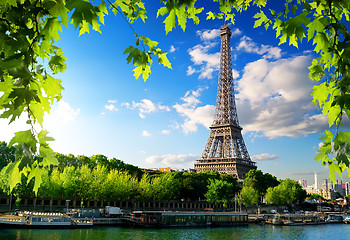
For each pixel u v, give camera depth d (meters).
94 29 5.39
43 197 99.88
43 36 4.75
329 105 5.84
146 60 6.46
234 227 101.88
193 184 147.75
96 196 104.69
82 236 64.62
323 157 6.09
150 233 75.88
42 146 5.42
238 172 186.00
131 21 7.02
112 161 145.50
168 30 6.32
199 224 97.38
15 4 4.64
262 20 6.45
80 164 136.00
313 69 6.36
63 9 4.64
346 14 6.21
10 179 5.09
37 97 4.63
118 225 90.75
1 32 4.57
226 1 8.45
